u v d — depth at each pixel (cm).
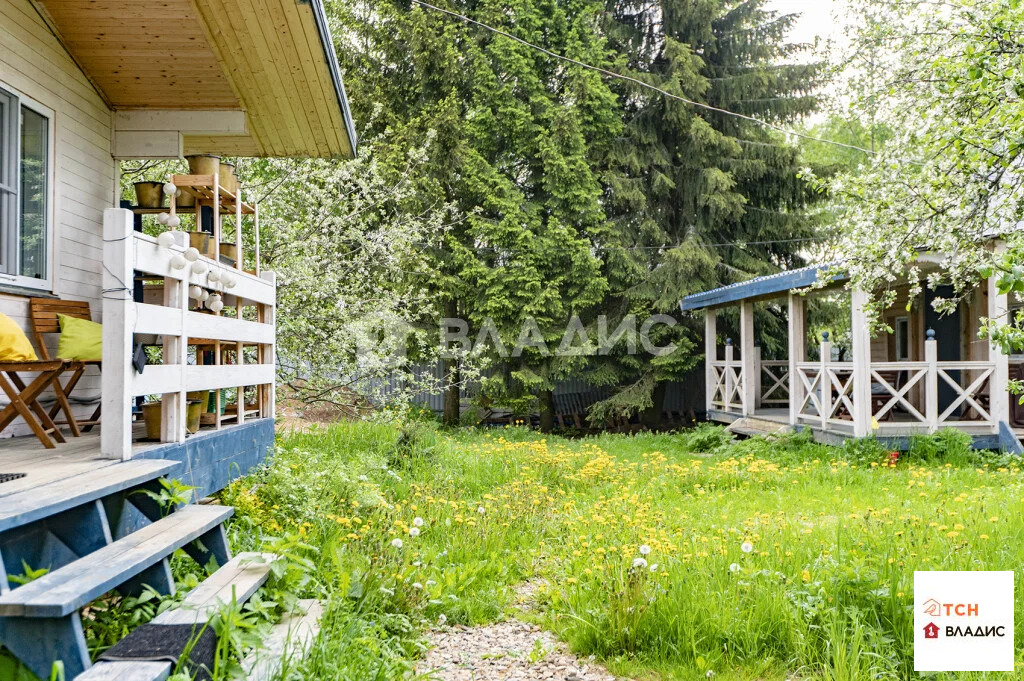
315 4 549
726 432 1320
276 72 633
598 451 1056
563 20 1738
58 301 541
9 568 283
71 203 583
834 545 499
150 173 958
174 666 248
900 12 811
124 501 349
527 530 605
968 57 540
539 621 430
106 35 573
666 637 377
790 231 1875
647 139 1809
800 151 1850
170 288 439
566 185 1694
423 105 1730
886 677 330
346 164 1131
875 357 1552
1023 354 1099
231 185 627
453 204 1334
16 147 507
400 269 1247
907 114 733
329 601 360
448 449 988
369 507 595
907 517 563
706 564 453
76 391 587
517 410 1739
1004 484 762
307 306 1070
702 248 1723
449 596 443
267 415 671
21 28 514
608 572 440
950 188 588
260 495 546
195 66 617
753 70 1883
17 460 380
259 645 287
